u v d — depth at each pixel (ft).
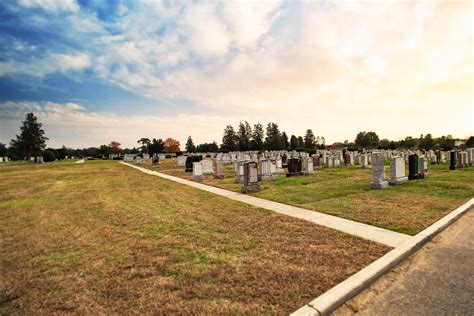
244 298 9.78
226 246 15.03
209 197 31.04
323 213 21.81
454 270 11.81
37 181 52.37
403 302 9.56
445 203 23.45
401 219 19.10
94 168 89.66
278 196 30.07
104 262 13.37
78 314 9.14
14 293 10.64
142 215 22.85
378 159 33.09
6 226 20.38
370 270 11.50
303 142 321.93
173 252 14.37
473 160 58.03
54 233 18.39
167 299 9.87
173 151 311.68
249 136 313.73
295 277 11.21
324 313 8.89
